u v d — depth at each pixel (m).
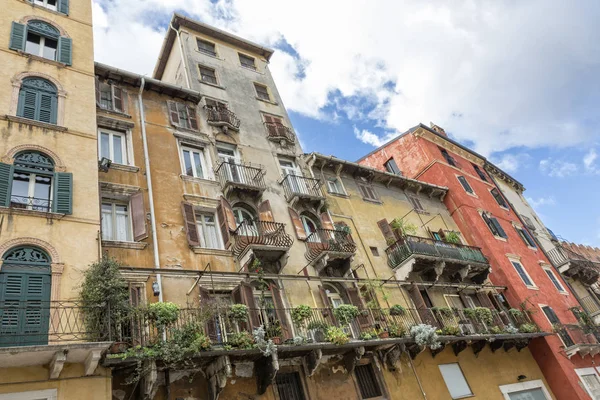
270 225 16.70
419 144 31.48
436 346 15.94
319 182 20.45
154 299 12.52
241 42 26.02
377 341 14.76
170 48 25.27
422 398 16.14
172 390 11.12
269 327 12.99
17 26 14.80
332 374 14.43
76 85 14.51
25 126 12.38
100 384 9.41
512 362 21.23
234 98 22.38
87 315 9.75
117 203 14.45
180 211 15.34
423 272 21.36
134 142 16.41
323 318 15.16
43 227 10.73
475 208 28.39
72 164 12.39
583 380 22.23
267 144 21.22
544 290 26.27
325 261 16.98
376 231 22.19
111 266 10.66
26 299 9.57
